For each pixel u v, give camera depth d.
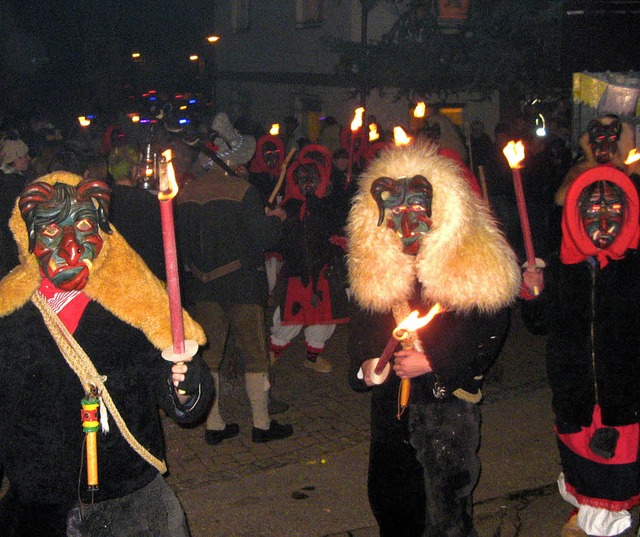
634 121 7.06
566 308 3.68
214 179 4.95
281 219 5.46
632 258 3.57
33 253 2.59
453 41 12.49
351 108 16.55
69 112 31.41
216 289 4.96
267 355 5.13
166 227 2.39
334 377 6.41
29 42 32.06
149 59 30.84
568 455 3.81
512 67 11.94
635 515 4.36
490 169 9.25
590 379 3.65
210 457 4.98
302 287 6.01
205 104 24.59
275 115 20.97
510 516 4.35
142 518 2.78
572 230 3.56
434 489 3.30
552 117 11.09
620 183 3.54
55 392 2.63
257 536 4.07
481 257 3.09
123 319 2.65
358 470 4.76
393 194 3.09
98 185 2.58
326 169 6.00
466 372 3.16
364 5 13.80
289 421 5.53
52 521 2.72
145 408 2.74
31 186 2.54
